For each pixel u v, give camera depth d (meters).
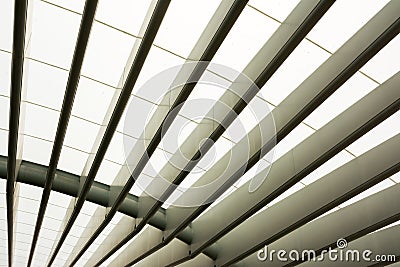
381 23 10.95
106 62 16.30
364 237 20.73
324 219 19.88
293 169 15.86
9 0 14.53
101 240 32.12
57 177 21.31
